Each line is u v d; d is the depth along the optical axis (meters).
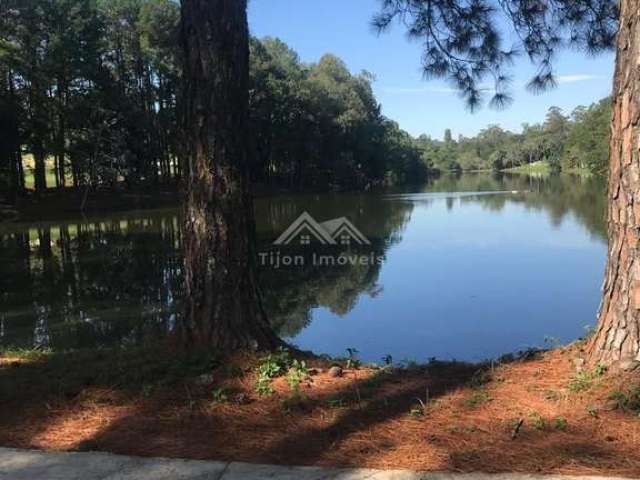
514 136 136.88
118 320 9.98
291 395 3.51
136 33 40.97
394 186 67.88
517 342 8.30
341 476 2.60
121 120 39.06
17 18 33.41
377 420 3.17
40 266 15.84
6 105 32.47
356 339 8.59
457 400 3.39
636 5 3.23
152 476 2.67
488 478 2.53
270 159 54.16
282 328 9.25
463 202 37.84
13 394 3.70
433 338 8.56
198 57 4.11
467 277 13.01
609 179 3.54
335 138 57.72
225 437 3.04
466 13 5.99
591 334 4.13
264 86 48.69
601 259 14.77
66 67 34.97
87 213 32.47
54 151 35.94
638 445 2.73
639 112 3.25
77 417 3.35
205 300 4.24
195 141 4.20
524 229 21.75
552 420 3.02
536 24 5.91
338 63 67.62
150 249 18.89
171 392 3.61
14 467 2.79
